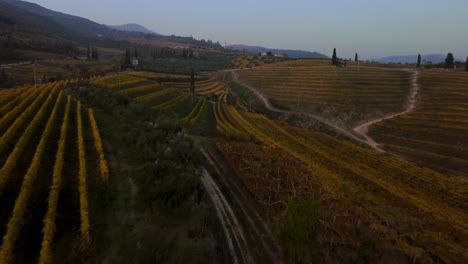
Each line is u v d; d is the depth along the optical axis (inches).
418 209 1608.0
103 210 978.7
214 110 3969.0
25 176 978.1
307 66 7160.4
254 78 6481.3
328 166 2218.3
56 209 915.4
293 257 943.0
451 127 3166.8
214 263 884.6
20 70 5418.3
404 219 1416.1
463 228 1457.9
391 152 2994.6
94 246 797.9
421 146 2999.5
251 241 1031.6
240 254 959.0
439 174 2295.8
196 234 970.7
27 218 846.5
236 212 1224.8
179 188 1088.8
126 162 1359.5
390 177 2158.0
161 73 6481.3
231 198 1353.3
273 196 1389.0
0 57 6063.0
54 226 804.0
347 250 1000.9
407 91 4653.1
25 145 1310.3
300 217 951.0
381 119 3914.9
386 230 1229.7
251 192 1422.2
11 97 2161.7
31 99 2063.2
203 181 1504.7
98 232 867.4
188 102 3902.6
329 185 1724.9
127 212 987.3
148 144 1552.7
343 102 4471.0
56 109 1824.6
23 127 1517.0
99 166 1259.8
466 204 1798.7
